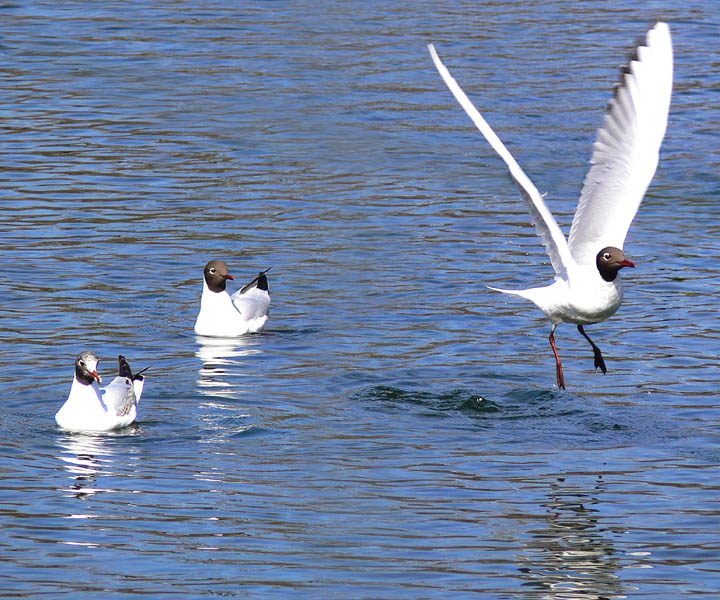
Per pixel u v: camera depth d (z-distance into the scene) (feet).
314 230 73.20
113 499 39.70
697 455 43.91
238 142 90.68
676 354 54.85
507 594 33.30
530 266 67.31
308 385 51.47
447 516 38.52
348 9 137.49
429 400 49.78
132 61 113.19
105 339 56.85
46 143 89.10
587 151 89.40
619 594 33.30
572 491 40.63
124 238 71.20
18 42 119.24
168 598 32.73
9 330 57.21
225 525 37.70
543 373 52.80
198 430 46.47
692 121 97.60
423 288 64.13
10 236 70.69
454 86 34.14
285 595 32.99
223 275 58.34
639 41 38.34
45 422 47.29
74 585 33.53
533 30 127.75
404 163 86.84
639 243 71.36
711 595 33.17
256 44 120.16
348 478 41.65
